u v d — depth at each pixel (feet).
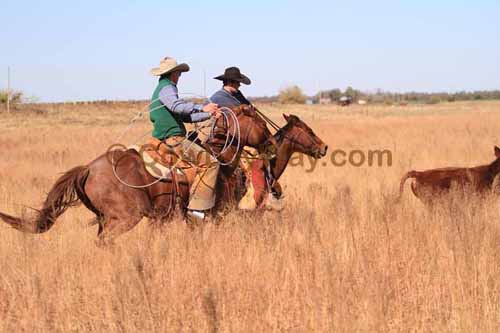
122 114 322.96
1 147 155.33
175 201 55.93
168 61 57.52
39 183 86.63
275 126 65.41
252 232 52.19
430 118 284.20
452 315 39.58
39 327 38.01
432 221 55.42
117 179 53.11
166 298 40.65
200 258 46.39
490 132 176.45
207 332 37.47
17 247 50.08
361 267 45.01
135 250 47.06
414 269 44.86
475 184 69.51
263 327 38.22
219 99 63.93
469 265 45.11
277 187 64.08
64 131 216.54
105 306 39.47
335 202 63.67
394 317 39.24
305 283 42.50
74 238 53.47
